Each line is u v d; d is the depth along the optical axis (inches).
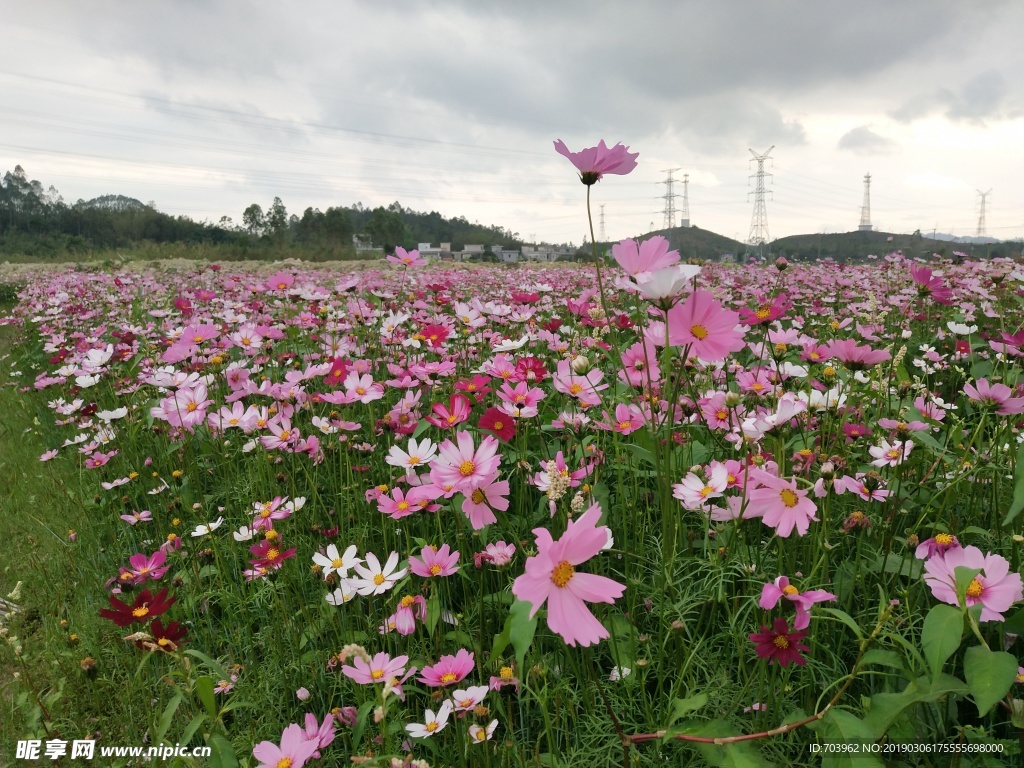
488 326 152.9
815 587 59.4
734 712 55.7
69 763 67.9
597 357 110.1
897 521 75.9
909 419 86.0
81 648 81.4
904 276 299.7
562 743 59.7
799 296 257.1
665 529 60.6
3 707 75.5
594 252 63.6
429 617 64.8
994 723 57.0
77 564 106.1
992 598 46.5
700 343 58.2
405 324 173.3
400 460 76.3
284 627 81.0
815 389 91.7
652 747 55.3
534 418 96.4
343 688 69.9
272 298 243.0
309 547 93.1
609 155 62.1
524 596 39.6
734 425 79.0
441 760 58.7
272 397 121.3
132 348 163.2
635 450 73.2
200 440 120.5
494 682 59.2
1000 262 309.6
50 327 246.7
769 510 55.6
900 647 54.1
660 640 59.5
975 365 112.1
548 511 83.4
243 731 69.2
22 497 132.9
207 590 89.2
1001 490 81.2
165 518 113.3
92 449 130.3
